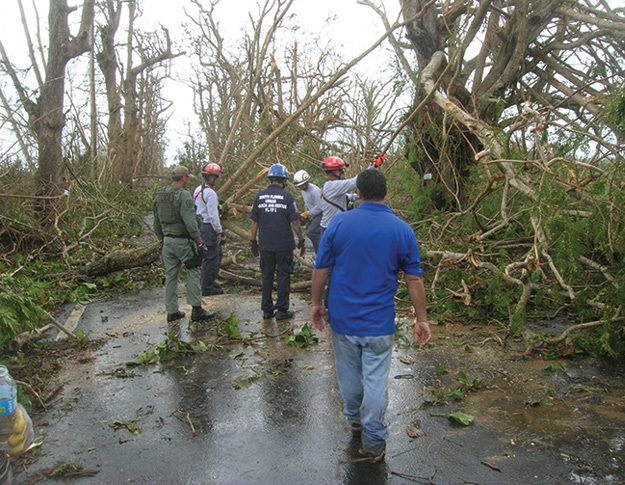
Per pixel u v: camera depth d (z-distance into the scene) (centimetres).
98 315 657
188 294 604
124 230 1216
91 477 299
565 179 542
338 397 394
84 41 1067
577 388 395
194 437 341
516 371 432
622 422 343
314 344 517
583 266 551
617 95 473
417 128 802
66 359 494
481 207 692
